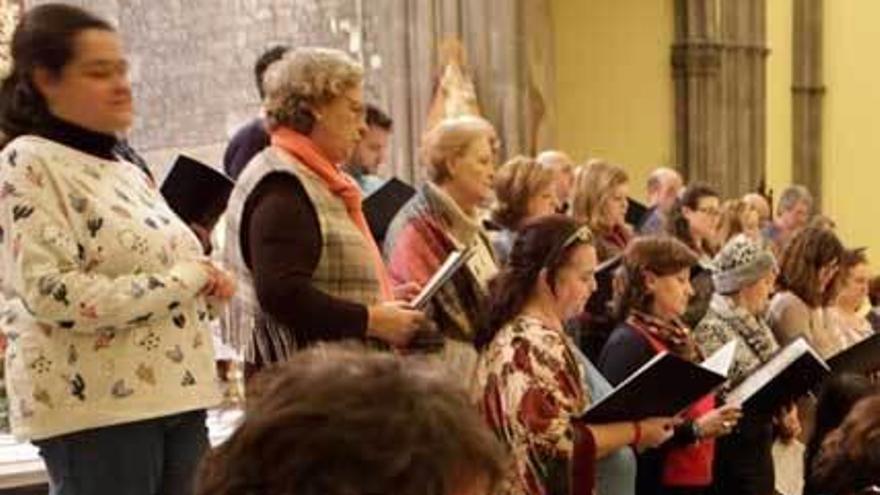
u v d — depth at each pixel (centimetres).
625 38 1320
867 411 355
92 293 297
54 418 304
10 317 312
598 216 623
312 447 113
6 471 475
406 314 358
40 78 307
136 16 1001
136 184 323
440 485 115
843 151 1678
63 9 312
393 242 447
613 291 488
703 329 519
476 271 423
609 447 371
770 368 468
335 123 370
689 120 1362
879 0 1662
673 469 457
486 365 372
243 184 367
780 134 1647
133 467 310
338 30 1027
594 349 501
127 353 307
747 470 484
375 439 113
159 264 313
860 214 1677
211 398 321
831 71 1677
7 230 302
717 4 1371
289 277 349
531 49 1060
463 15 1031
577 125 1286
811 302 616
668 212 745
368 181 579
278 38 1025
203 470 120
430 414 117
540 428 358
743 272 535
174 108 1017
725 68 1391
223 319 375
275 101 373
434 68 1017
